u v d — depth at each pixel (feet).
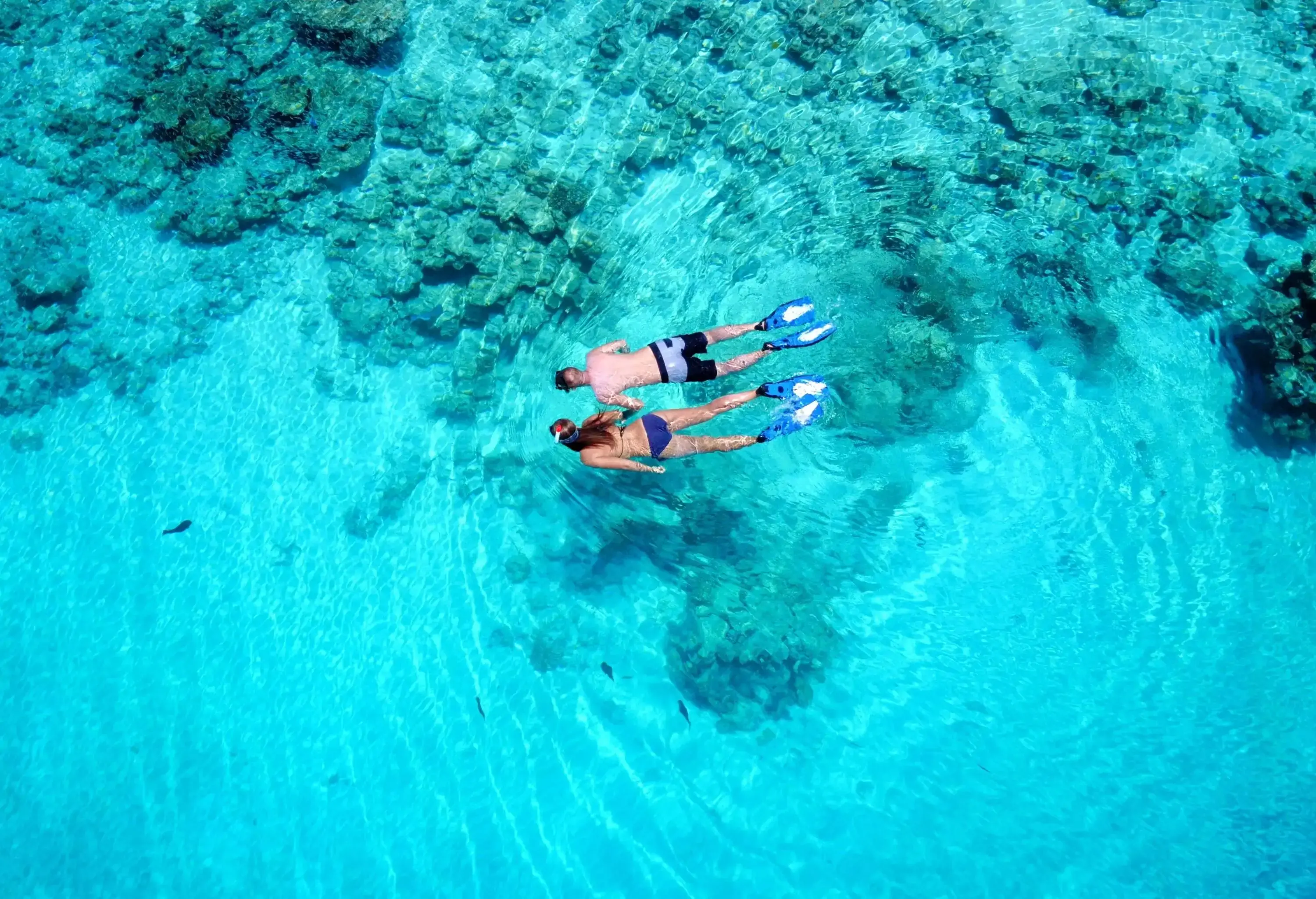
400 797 21.57
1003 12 30.78
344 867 20.76
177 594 24.99
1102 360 24.76
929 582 23.00
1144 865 18.94
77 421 28.19
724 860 19.92
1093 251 26.43
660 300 27.27
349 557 25.09
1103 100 28.68
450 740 22.16
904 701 21.53
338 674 23.44
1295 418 23.02
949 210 27.43
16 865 21.65
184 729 23.00
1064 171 27.81
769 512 24.36
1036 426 24.23
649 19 32.35
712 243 27.94
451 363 27.53
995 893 18.85
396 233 29.63
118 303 30.12
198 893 20.79
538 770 21.53
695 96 30.81
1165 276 25.79
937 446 24.31
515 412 26.61
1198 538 22.54
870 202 27.86
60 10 35.24
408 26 33.12
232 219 30.45
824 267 26.61
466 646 23.45
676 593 23.34
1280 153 27.22
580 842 20.48
